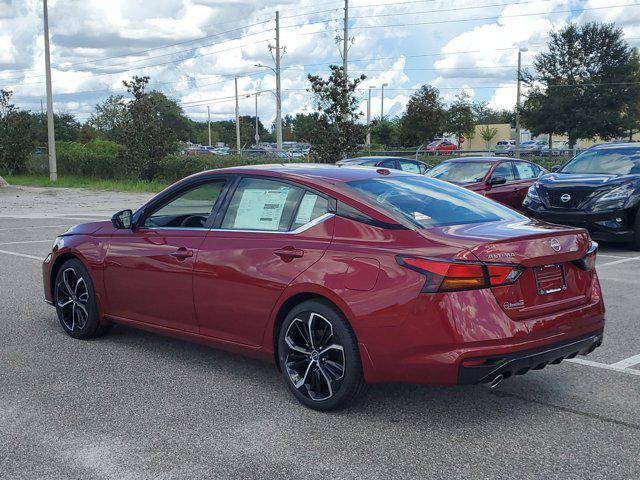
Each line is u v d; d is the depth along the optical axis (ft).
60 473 11.73
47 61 119.55
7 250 39.17
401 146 216.54
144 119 113.50
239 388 16.01
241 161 106.93
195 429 13.60
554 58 201.77
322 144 82.07
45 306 24.80
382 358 13.33
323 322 14.26
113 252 18.72
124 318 18.81
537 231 13.97
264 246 15.37
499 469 11.80
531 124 206.80
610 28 198.70
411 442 12.93
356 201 14.60
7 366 17.74
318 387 14.49
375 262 13.57
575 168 41.52
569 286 14.32
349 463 12.06
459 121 215.10
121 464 12.07
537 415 14.28
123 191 103.30
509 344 12.72
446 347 12.69
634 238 37.55
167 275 17.20
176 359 18.29
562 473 11.65
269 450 12.60
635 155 40.47
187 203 17.58
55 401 15.19
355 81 81.82
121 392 15.75
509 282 12.99
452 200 15.75
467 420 14.01
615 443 12.87
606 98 196.75
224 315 16.07
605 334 20.83
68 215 64.13
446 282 12.74
